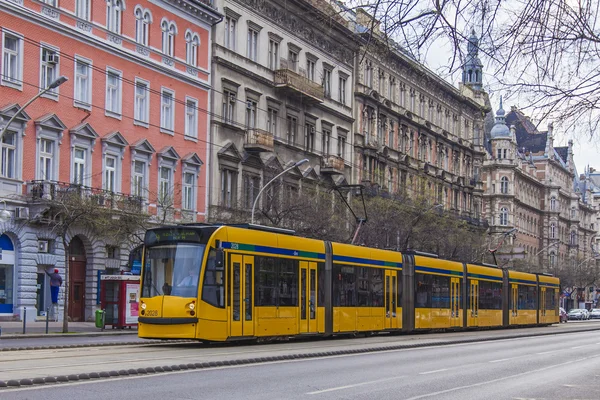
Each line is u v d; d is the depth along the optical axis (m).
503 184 119.12
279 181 56.56
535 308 57.75
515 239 121.81
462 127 95.06
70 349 24.48
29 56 40.22
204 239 25.81
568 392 17.06
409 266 39.66
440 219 65.50
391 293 37.34
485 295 48.91
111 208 41.88
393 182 76.56
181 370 18.27
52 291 42.06
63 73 42.25
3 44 38.75
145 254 26.28
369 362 22.66
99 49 44.59
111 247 46.03
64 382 15.20
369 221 57.50
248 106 57.72
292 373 18.58
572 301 134.25
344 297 33.09
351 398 14.55
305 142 63.94
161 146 49.31
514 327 54.09
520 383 18.78
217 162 53.91
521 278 55.56
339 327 32.53
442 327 42.72
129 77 46.88
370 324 35.09
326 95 66.88
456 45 9.38
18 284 40.12
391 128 77.50
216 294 25.58
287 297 29.12
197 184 52.09
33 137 40.56
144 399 13.23
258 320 27.36
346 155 69.75
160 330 25.19
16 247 40.12
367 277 35.19
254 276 27.36
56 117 41.50
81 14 43.56
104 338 33.28
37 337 32.53
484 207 119.38
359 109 71.19
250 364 20.50
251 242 27.39
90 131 43.75
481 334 43.25
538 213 136.75
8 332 33.53
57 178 41.72
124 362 19.42
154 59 48.75
